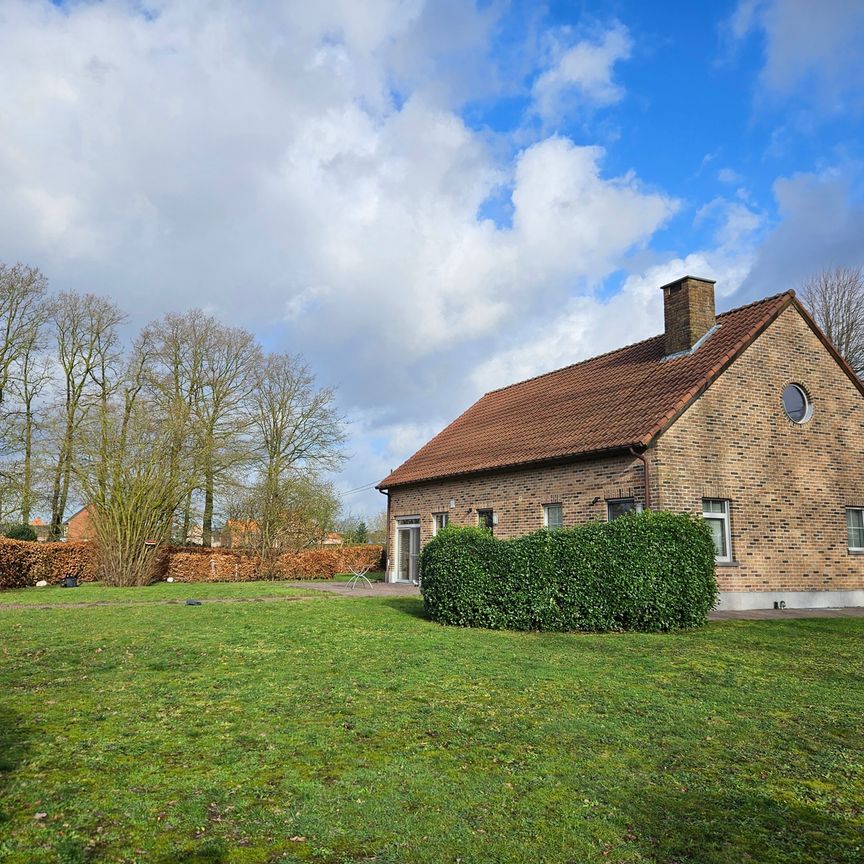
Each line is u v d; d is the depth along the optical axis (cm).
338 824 405
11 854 363
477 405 2814
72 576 2616
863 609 1659
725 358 1653
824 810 434
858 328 3228
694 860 371
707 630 1197
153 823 404
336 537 4425
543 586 1189
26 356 2984
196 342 3288
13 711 629
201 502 2919
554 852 375
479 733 576
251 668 834
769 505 1684
